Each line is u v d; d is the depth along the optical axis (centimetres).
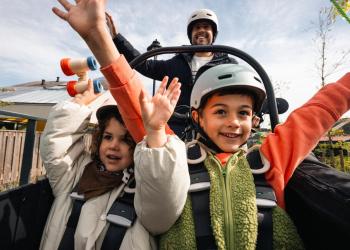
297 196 107
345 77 130
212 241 97
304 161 119
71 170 134
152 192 91
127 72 103
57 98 2183
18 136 554
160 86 97
